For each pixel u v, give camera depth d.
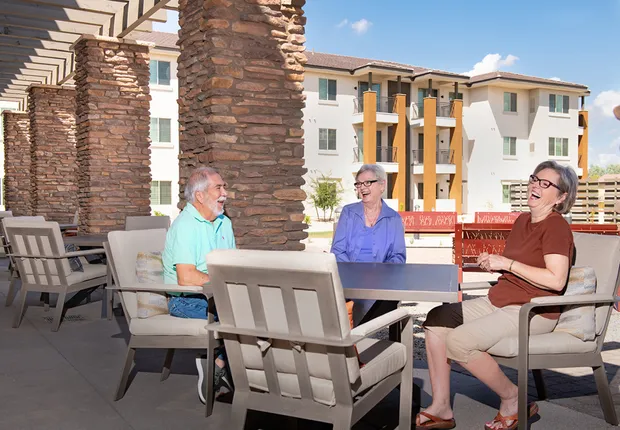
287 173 6.56
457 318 3.65
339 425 2.78
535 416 3.75
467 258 7.35
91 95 10.84
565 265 3.46
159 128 29.83
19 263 6.33
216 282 2.92
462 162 40.12
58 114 15.34
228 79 6.22
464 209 40.16
